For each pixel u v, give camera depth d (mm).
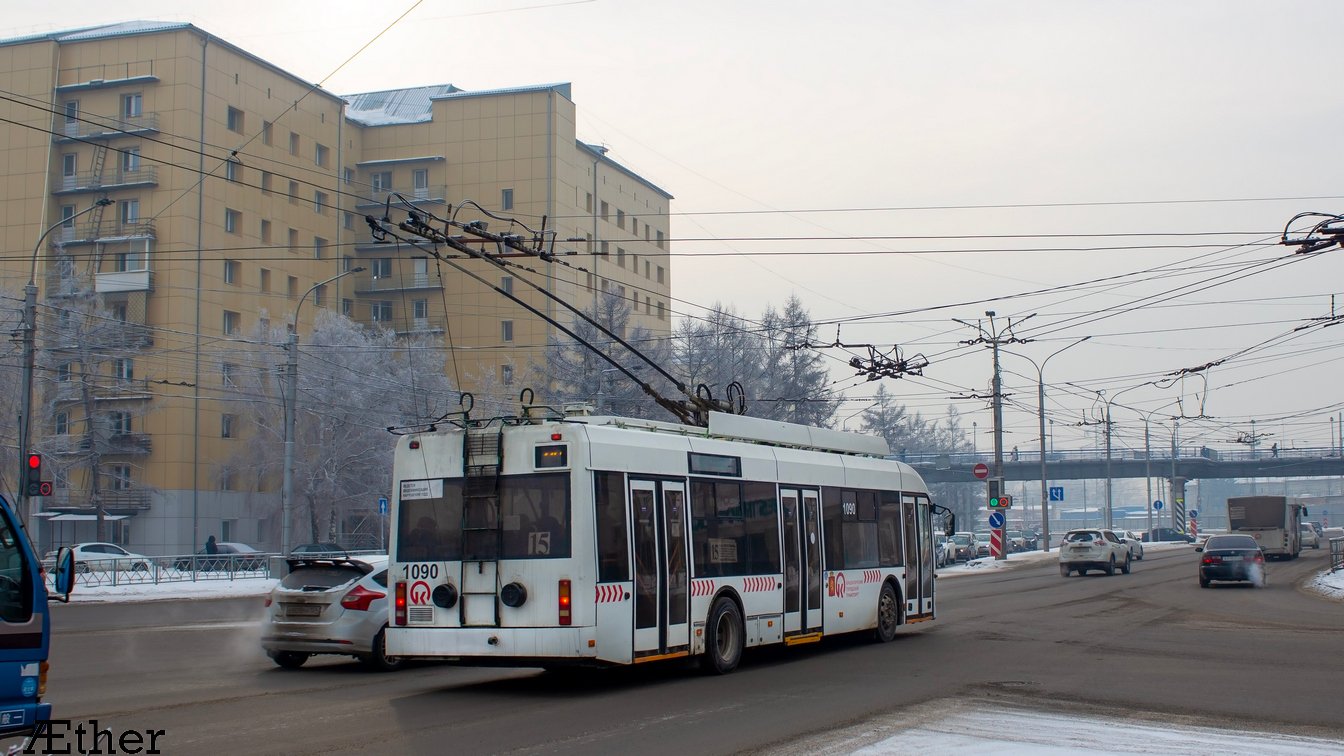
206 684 12836
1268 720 10047
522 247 16484
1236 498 53656
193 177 63344
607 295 57750
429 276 76062
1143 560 54438
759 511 14656
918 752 8516
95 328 51844
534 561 11758
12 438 47844
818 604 15672
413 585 12281
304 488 56594
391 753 8516
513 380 60500
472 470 12227
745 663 14812
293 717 10258
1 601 7516
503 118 76938
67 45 64812
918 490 19297
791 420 63375
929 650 16297
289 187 70688
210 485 63469
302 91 71750
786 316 63406
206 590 34188
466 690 12258
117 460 62531
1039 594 30250
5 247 64062
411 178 77750
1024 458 95812
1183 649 16297
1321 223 18422
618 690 12156
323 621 14273
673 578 12828
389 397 58188
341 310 75125
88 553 42094
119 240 62156
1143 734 9305
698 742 8969
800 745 8820
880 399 94812
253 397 54812
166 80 63469
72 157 64812
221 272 65125
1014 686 12320
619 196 85375
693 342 60344
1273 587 33281
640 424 13266
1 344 46500
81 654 16297
